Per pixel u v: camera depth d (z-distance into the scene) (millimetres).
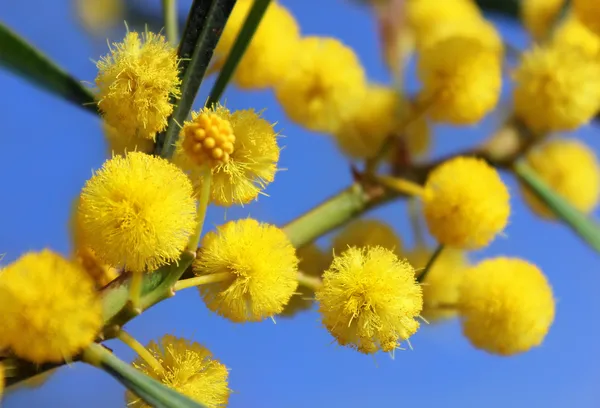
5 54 185
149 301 173
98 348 169
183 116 177
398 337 178
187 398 168
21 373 168
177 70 176
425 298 203
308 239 197
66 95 188
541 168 225
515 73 209
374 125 213
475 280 197
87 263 176
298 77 205
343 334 178
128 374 168
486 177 192
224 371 179
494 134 211
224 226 180
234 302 178
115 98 174
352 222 205
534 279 196
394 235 205
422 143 213
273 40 201
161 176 171
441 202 191
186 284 175
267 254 178
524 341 195
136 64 173
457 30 211
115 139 183
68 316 167
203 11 177
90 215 169
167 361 177
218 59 198
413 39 217
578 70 206
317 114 207
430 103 203
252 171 176
